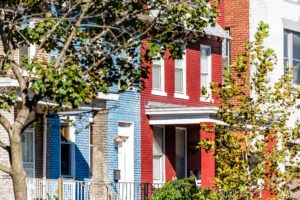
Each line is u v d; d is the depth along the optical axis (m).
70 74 27.27
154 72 54.00
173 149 55.00
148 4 30.45
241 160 33.31
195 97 56.31
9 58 28.86
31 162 45.53
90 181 47.31
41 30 30.66
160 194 44.72
